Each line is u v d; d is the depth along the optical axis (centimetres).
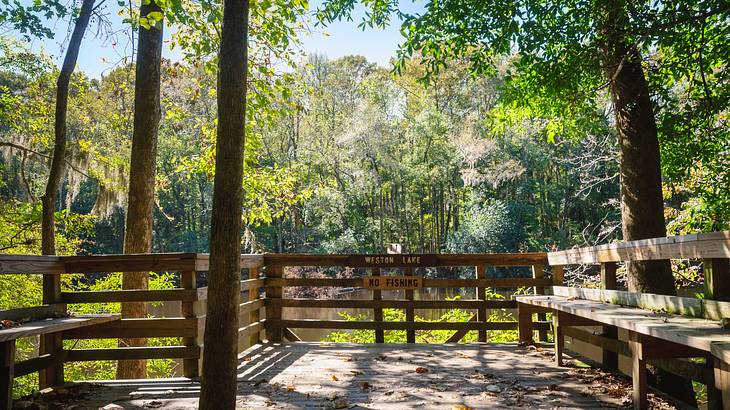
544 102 788
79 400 441
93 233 1211
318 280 741
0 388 381
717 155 757
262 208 1038
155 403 429
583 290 567
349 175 3797
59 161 750
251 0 666
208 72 807
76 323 439
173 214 4291
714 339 286
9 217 1058
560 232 3198
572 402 423
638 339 389
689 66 666
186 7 739
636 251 449
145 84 724
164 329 522
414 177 3741
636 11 577
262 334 1022
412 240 4109
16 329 378
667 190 904
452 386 482
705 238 352
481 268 727
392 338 964
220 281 351
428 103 3859
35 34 708
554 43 661
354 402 434
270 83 844
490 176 3356
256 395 461
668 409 392
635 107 603
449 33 698
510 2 638
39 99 1290
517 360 596
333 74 4097
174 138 3180
